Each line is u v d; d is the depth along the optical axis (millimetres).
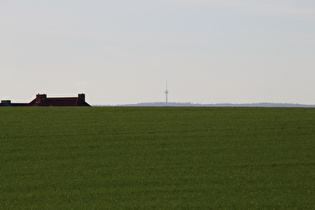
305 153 60094
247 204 40688
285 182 47625
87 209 39594
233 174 50625
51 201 42062
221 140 68125
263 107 108562
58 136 71562
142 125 80125
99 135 72188
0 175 51031
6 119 86625
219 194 43625
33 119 86812
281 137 69812
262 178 49031
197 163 55531
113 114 93812
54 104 166875
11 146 65188
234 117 88250
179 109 102750
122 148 63781
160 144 66000
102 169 53250
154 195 43406
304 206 40188
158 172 51688
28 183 47844
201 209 39500
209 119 86062
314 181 47875
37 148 64125
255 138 69312
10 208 40188
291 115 90625
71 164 55688
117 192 44500
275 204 40594
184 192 44344
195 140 68250
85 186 46625
